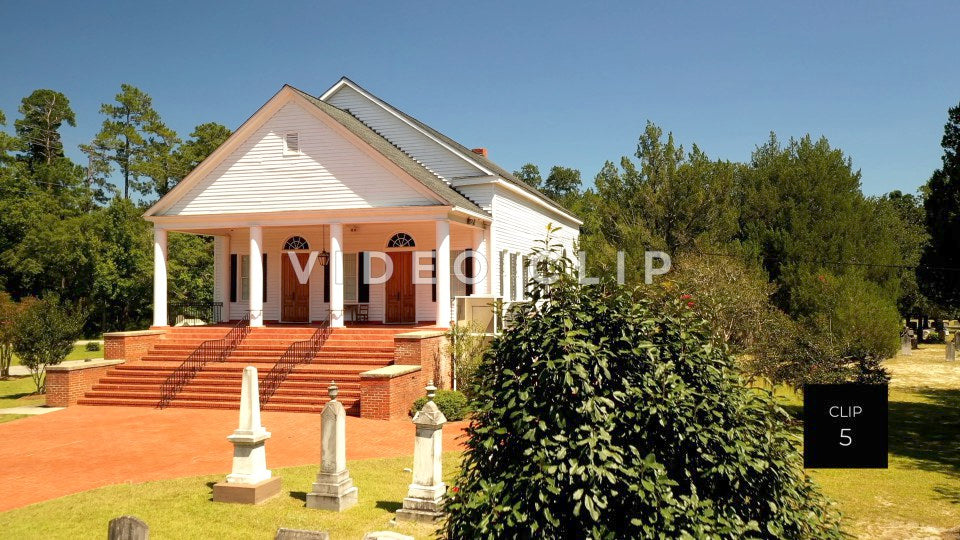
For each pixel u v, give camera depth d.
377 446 15.30
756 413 6.07
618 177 43.38
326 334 22.92
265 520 10.36
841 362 18.97
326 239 28.08
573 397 5.74
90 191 76.62
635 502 5.46
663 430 5.72
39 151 82.06
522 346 6.00
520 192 29.11
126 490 11.95
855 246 37.66
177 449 15.24
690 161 41.50
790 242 38.03
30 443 15.99
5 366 31.31
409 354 20.23
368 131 27.19
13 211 57.75
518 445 5.93
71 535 9.84
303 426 17.56
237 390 20.64
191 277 57.72
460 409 18.39
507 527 5.63
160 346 23.97
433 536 9.61
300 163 24.48
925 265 26.23
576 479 5.47
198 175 25.31
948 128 25.03
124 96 84.75
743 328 19.52
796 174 40.91
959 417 20.83
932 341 52.75
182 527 10.08
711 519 5.50
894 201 67.31
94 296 55.91
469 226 25.16
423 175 25.08
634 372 5.84
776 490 5.84
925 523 10.95
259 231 24.72
